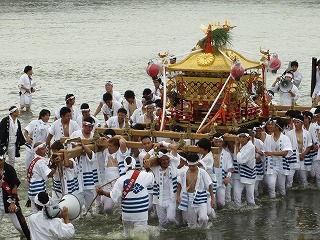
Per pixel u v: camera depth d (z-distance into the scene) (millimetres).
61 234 18312
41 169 21406
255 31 84688
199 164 21844
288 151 24578
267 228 21812
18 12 116812
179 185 21609
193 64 25359
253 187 23750
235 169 23688
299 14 109125
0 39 78938
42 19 104188
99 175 23094
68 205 19172
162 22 99125
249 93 26172
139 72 54781
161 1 143125
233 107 25000
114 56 64625
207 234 21328
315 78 37219
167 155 21281
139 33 84688
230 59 25000
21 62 61469
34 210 21547
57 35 82750
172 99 26094
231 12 114875
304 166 25703
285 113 26672
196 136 23250
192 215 21656
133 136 24297
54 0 144500
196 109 25578
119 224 22203
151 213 23125
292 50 66750
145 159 21484
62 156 21766
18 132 28016
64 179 21938
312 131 25734
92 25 94812
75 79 52219
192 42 74500
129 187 20391
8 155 28156
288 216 22938
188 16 108625
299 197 24969
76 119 27922
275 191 25562
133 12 117625
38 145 21859
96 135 22875
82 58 63562
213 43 25734
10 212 20359
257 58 60562
